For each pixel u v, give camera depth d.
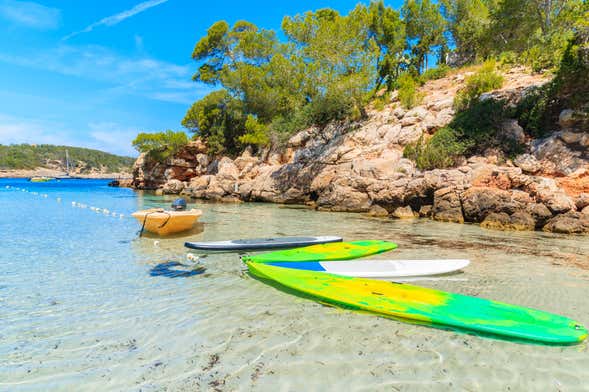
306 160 24.16
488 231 11.65
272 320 4.44
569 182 12.95
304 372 3.29
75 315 4.62
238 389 3.02
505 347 3.78
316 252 7.94
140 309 4.82
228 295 5.35
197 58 38.94
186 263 7.28
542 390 3.04
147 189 44.28
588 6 16.97
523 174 13.89
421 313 4.36
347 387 3.05
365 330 4.16
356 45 23.66
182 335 4.05
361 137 22.03
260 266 6.36
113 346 3.80
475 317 4.28
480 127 16.80
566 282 6.14
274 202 24.20
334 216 16.08
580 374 3.29
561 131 14.47
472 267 7.09
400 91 24.38
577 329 4.01
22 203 21.83
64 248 8.77
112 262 7.36
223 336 4.02
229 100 35.97
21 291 5.56
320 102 25.03
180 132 39.75
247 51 34.78
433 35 31.84
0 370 3.34
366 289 5.25
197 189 29.31
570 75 14.65
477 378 3.21
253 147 32.34
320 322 4.38
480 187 13.81
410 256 8.02
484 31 28.67
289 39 26.58
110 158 180.50
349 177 18.66
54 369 3.36
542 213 12.02
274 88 33.31
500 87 19.19
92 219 14.39
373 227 12.55
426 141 18.62
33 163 134.50
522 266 7.18
